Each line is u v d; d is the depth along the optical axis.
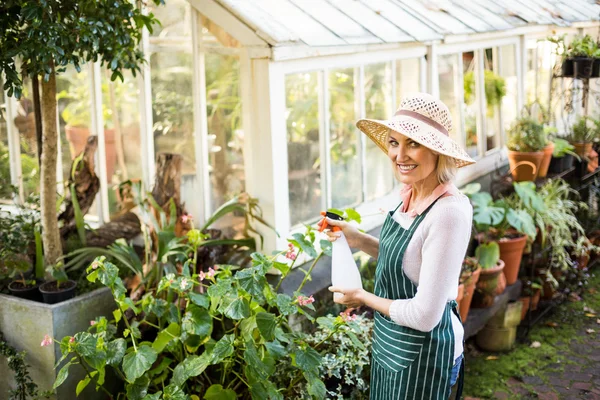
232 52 3.57
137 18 3.21
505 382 4.16
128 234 3.88
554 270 5.07
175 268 3.29
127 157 3.99
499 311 4.46
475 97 5.39
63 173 4.17
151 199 3.46
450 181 2.26
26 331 3.11
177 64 3.75
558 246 4.79
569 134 5.99
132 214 3.98
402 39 4.20
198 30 3.65
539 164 5.09
